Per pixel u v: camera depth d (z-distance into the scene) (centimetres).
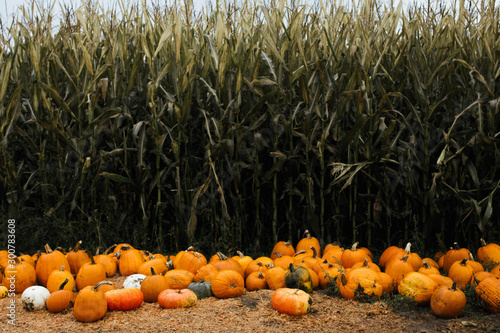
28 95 524
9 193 494
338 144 506
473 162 530
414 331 290
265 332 292
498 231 518
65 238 488
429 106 504
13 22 557
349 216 534
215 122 483
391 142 512
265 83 478
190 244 483
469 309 321
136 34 523
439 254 477
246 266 418
